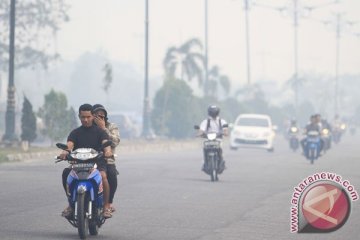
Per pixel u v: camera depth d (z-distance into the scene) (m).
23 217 29.45
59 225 27.50
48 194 37.47
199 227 27.39
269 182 45.97
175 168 56.88
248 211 31.88
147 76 105.06
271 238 25.14
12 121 72.75
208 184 44.16
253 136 93.00
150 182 44.72
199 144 109.19
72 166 24.69
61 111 77.31
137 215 30.38
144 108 104.75
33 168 54.47
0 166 56.28
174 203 34.41
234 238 25.06
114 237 25.14
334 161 70.12
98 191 24.73
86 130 25.56
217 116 47.91
